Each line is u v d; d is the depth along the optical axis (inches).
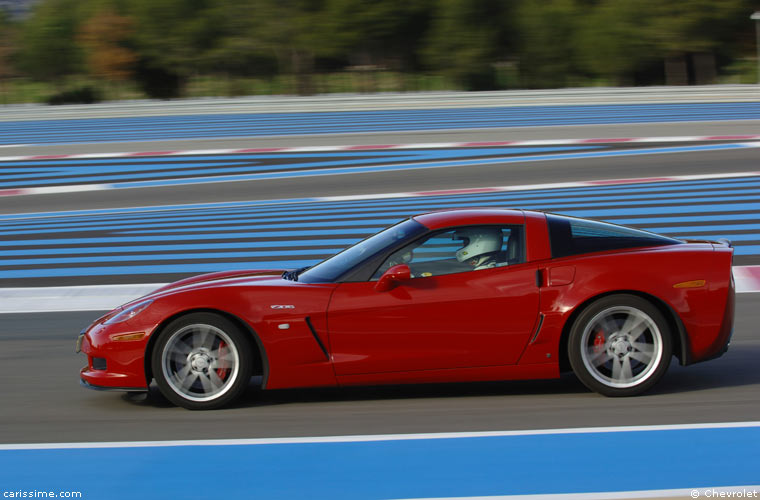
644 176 1593.3
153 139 2224.4
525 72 4692.4
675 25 4498.0
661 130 2167.8
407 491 321.4
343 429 394.6
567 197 1400.1
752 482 322.3
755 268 856.3
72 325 690.8
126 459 362.9
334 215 1305.4
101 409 444.8
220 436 389.4
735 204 1278.3
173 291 442.9
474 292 424.2
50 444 385.4
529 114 2471.7
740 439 367.6
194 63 5054.1
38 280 916.6
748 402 425.1
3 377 526.0
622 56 4554.6
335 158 1924.2
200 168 1851.6
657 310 425.1
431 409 424.5
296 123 2423.7
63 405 456.1
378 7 4753.9
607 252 436.1
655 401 427.8
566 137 2111.2
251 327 421.1
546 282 425.4
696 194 1380.4
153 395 470.3
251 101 2645.2
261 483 333.1
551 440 371.6
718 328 430.9
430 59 4749.0
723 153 1822.1
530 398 439.5
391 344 424.5
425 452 360.8
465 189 1523.1
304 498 318.0
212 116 2581.2
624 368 431.5
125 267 979.9
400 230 458.6
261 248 1071.6
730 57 4753.9
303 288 429.7
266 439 383.2
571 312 422.9
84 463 359.9
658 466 339.3
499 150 1969.7
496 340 425.4
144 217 1353.3
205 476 341.4
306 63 4948.3
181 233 1197.7
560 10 4645.7
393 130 2282.2
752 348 552.1
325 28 4800.7
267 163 1888.5
